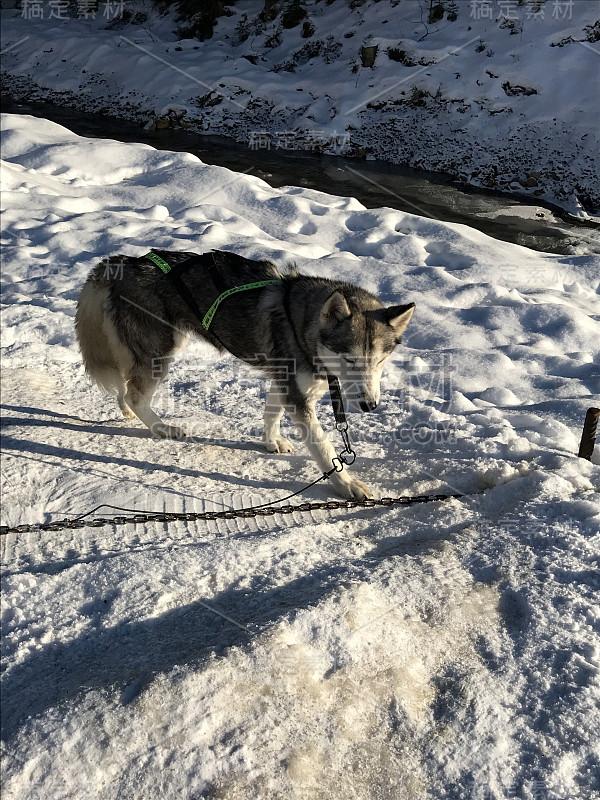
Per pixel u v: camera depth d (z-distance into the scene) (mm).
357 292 1534
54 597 1163
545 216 4238
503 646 1034
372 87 5680
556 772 855
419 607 1098
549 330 2475
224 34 7305
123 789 828
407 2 6273
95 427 1854
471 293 2762
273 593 1153
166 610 1127
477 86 5227
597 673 967
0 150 4301
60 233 3137
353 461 1574
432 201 4438
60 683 986
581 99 4848
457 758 878
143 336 1695
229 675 933
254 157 5273
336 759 868
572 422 1828
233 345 1654
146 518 1414
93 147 4285
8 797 818
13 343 2303
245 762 851
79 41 7520
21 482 1548
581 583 1136
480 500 1439
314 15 6840
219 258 1643
